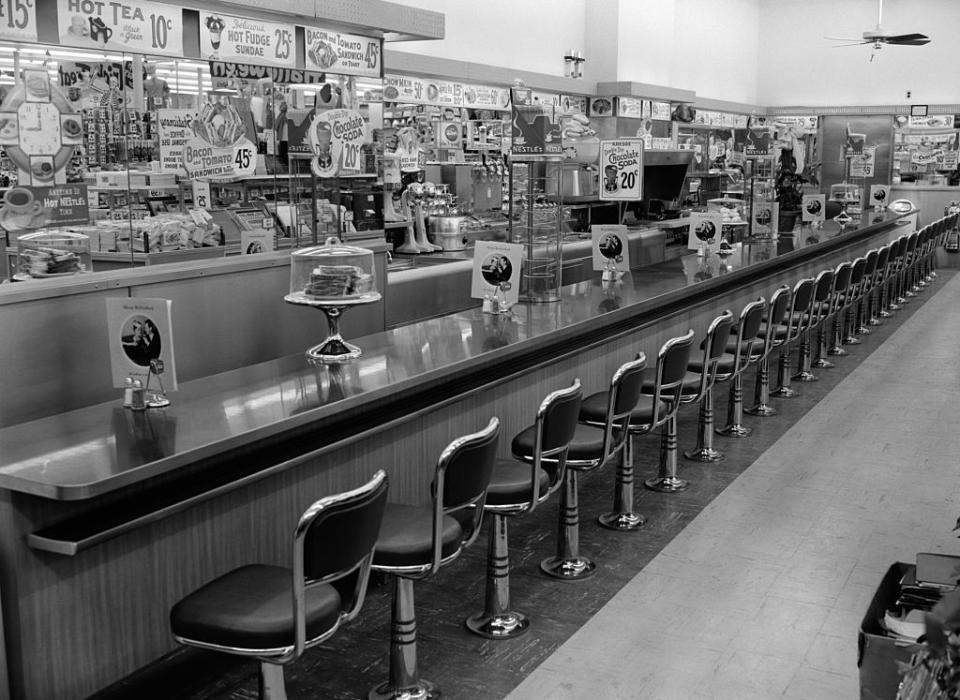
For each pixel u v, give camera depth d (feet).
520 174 18.69
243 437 9.13
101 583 8.93
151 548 9.40
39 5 12.37
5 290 10.90
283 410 10.00
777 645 11.56
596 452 12.99
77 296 11.71
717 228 24.91
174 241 14.42
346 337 16.90
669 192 36.01
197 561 9.93
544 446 11.25
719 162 51.19
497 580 11.93
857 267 27.55
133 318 9.82
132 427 9.33
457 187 33.04
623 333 17.66
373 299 12.39
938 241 48.32
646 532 15.16
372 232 18.76
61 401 11.62
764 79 69.15
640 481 17.70
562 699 10.37
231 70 15.57
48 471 7.96
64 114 12.51
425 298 21.71
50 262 11.96
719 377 18.31
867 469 18.33
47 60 12.54
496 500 11.24
